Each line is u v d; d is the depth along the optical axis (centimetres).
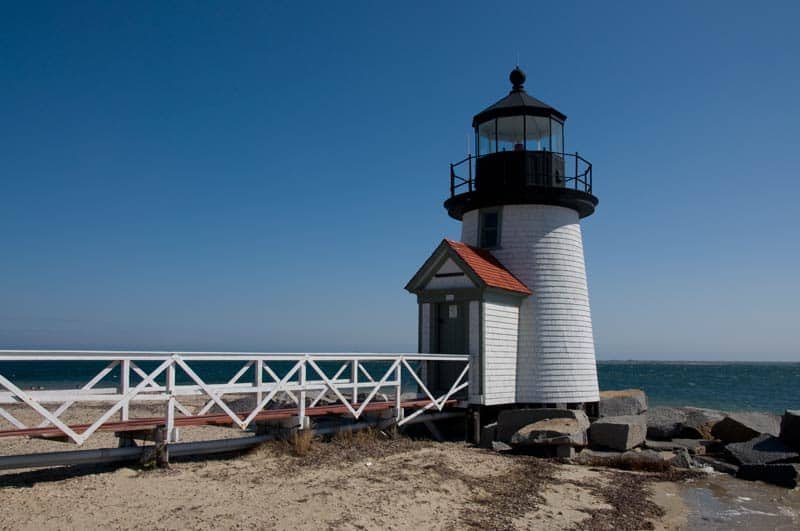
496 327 1791
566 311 1905
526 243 1912
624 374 13500
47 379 6531
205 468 1136
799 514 1152
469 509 1030
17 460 970
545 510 1065
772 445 1562
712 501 1225
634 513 1094
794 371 16738
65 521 828
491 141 2028
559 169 1955
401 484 1127
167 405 1114
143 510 888
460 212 2089
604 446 1595
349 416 1589
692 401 5325
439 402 1659
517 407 1856
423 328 1858
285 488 1041
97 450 1068
